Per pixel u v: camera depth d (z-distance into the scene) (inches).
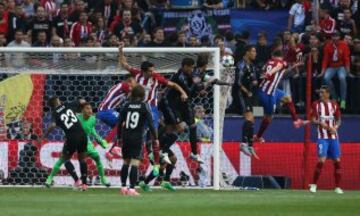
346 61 2041.1
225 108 1910.7
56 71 1844.2
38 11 2151.8
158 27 2122.3
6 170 1834.4
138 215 1095.0
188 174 1838.1
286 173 1952.5
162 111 1643.7
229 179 1940.2
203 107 1840.6
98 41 2126.0
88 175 1820.9
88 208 1206.3
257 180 1855.3
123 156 1514.5
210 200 1379.2
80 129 1642.5
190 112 1648.6
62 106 1647.4
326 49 2038.6
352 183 1964.8
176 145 1844.2
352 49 2108.8
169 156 1658.5
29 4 2341.3
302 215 1114.1
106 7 2233.0
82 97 1888.5
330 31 2154.3
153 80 1633.9
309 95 1926.7
